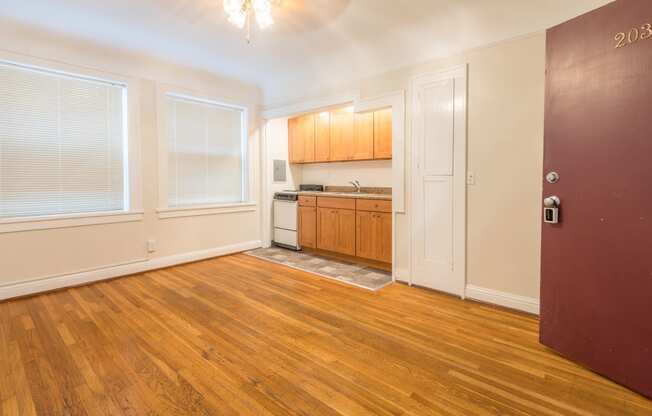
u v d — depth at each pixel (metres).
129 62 3.63
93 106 3.47
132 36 3.29
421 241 3.34
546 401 1.66
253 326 2.48
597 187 1.85
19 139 3.06
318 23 3.01
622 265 1.75
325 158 5.00
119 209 3.70
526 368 1.94
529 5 2.53
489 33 2.78
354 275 3.78
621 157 1.74
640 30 1.64
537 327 2.47
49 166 3.23
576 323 1.98
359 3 2.67
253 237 5.00
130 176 3.69
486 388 1.76
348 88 3.84
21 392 1.70
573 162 1.96
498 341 2.26
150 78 3.80
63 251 3.28
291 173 5.57
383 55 3.47
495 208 2.84
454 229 3.09
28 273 3.09
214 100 4.40
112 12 2.83
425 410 1.59
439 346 2.20
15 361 1.99
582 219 1.92
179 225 4.15
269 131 5.11
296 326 2.49
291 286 3.39
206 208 4.39
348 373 1.89
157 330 2.40
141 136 3.76
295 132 5.39
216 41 3.40
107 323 2.51
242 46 3.54
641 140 1.66
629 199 1.71
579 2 2.34
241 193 4.89
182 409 1.59
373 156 4.46
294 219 4.94
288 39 3.35
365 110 3.71
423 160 3.27
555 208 2.06
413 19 2.93
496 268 2.87
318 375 1.87
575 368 1.93
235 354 2.09
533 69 2.59
